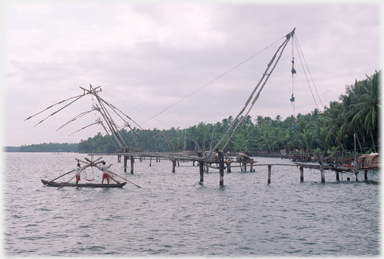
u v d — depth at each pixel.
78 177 30.83
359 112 52.88
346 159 62.06
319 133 76.19
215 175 49.00
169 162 98.62
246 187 33.28
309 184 35.66
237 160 57.59
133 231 15.98
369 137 60.03
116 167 69.44
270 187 33.25
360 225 17.17
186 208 21.50
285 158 125.06
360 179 40.84
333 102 71.88
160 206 22.11
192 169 64.31
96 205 22.33
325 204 23.08
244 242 14.42
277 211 20.69
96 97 46.06
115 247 13.71
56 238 14.90
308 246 13.94
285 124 150.62
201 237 15.09
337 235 15.44
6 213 19.89
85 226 16.89
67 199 24.69
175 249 13.49
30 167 74.44
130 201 23.94
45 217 18.86
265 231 16.08
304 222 17.86
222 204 23.02
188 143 180.00
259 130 159.38
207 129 182.50
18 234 15.50
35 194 27.08
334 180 40.53
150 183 36.66
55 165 86.94
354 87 60.81
